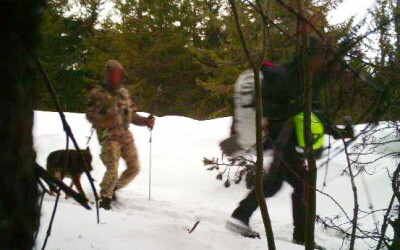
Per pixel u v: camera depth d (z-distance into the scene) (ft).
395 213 10.54
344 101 7.66
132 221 13.55
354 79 7.56
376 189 23.34
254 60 8.16
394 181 9.53
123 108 19.79
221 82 46.21
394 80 7.56
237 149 14.83
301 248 14.57
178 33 54.70
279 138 14.24
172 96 61.52
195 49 47.78
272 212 22.45
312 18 7.88
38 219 5.46
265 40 7.64
